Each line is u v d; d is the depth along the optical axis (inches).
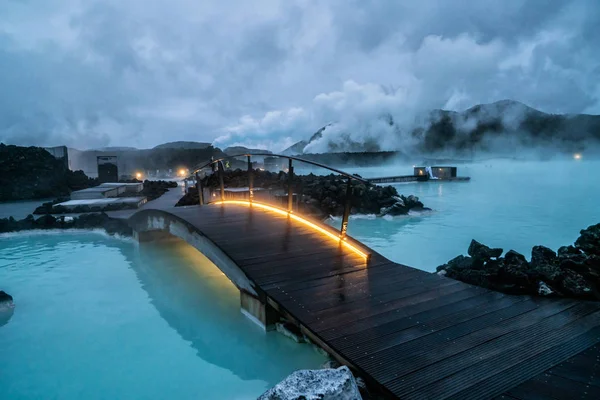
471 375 149.9
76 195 1029.8
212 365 213.2
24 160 1370.6
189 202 863.7
